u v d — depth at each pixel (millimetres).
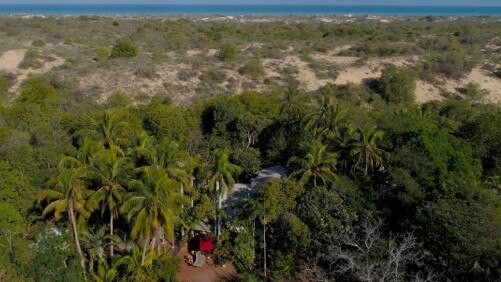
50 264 38812
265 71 89250
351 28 138125
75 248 41094
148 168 40188
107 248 43938
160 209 37688
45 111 64250
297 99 66688
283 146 59719
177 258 44719
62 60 89000
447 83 91250
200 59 92250
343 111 55625
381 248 40125
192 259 46656
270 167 57719
